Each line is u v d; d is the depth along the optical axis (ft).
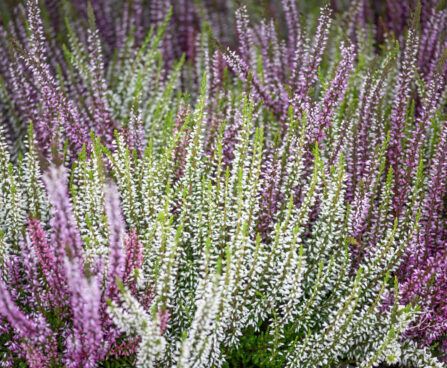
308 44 3.44
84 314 2.90
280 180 3.27
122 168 3.23
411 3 3.51
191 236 3.24
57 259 2.99
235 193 3.17
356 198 3.22
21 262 3.18
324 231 3.21
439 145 3.22
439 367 3.14
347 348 3.13
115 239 2.94
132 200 3.20
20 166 3.26
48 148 3.36
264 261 3.20
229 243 3.00
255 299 3.17
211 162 3.26
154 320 2.89
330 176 3.27
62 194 2.90
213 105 3.58
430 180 3.39
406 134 3.46
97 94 3.51
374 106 3.38
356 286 3.01
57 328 3.09
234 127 3.36
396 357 3.05
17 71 3.41
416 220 3.13
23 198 3.27
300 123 3.34
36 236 3.00
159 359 3.08
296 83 3.45
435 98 3.31
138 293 3.09
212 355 3.05
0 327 3.08
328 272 3.14
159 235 3.03
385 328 3.10
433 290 3.15
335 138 3.34
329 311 3.20
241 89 3.58
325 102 3.32
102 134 3.48
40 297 3.06
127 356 3.11
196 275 3.18
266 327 3.27
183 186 3.22
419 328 3.17
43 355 3.01
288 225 3.10
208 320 2.93
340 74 3.31
